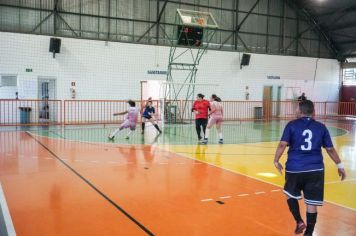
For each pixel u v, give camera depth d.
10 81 17.81
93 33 19.80
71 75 18.97
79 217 4.96
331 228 4.72
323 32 26.44
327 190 6.73
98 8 19.83
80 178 7.22
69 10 19.20
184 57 21.69
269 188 6.67
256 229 4.62
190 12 19.67
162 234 4.39
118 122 19.45
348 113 26.94
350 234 4.53
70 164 8.60
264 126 19.22
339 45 26.62
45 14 18.72
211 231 4.53
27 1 18.34
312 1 24.11
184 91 21.67
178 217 5.03
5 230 4.45
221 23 23.02
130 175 7.56
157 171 8.00
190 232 4.48
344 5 23.19
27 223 4.70
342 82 27.38
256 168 8.50
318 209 5.52
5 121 17.80
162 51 21.05
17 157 9.40
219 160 9.48
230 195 6.18
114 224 4.71
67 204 5.54
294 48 25.58
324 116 26.70
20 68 17.94
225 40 23.19
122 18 20.38
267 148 11.68
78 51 19.06
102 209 5.32
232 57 23.08
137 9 20.70
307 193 4.18
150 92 20.78
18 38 17.84
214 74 22.62
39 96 18.44
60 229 4.51
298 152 4.23
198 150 11.10
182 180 7.20
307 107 4.34
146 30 20.95
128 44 20.19
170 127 17.92
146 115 15.00
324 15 24.97
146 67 20.67
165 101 19.98
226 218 5.02
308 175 4.15
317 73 26.34
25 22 18.34
